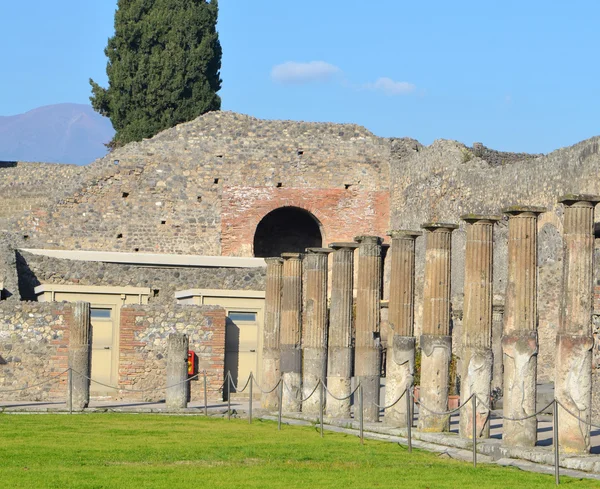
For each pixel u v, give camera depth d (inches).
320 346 1662.2
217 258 2556.6
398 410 1440.7
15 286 2113.7
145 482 994.1
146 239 2910.9
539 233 2255.2
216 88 3494.1
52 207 2859.3
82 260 2261.3
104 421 1473.9
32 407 1653.5
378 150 3034.0
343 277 1596.9
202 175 2960.1
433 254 1390.3
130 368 1803.6
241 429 1412.4
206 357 1835.6
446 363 1380.4
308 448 1229.7
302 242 3166.8
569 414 1154.7
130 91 3412.9
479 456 1194.0
